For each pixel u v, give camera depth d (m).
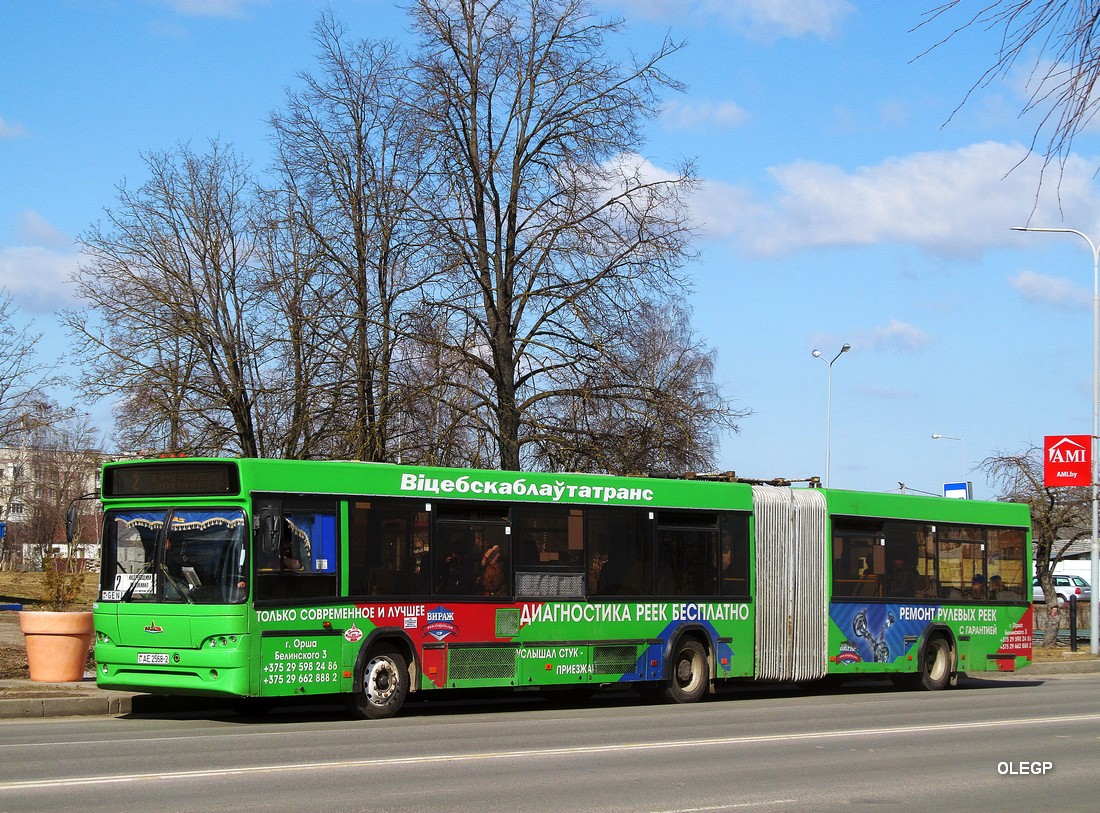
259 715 16.83
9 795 9.68
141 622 15.39
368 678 16.12
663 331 42.41
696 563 19.77
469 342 28.25
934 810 10.02
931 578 23.25
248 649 14.94
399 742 13.54
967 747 14.05
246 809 9.24
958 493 35.00
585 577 18.38
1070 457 31.19
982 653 23.95
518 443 28.17
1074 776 12.07
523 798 10.01
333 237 31.66
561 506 18.27
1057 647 34.97
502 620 17.41
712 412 28.72
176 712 17.06
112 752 12.34
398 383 27.80
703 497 20.02
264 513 15.30
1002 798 10.72
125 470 15.95
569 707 18.83
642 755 12.77
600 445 28.19
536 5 29.39
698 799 10.18
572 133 29.05
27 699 16.12
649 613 19.03
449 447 27.09
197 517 15.43
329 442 29.11
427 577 16.75
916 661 22.75
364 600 16.08
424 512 16.83
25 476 66.94
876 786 11.16
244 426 35.34
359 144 32.56
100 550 15.99
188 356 36.34
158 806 9.28
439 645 16.77
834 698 21.16
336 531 15.94
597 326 28.44
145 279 36.31
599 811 9.51
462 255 28.17
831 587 21.56
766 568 20.69
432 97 28.75
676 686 19.39
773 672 20.53
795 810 9.80
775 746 13.74
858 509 22.20
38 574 59.47
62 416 36.88
